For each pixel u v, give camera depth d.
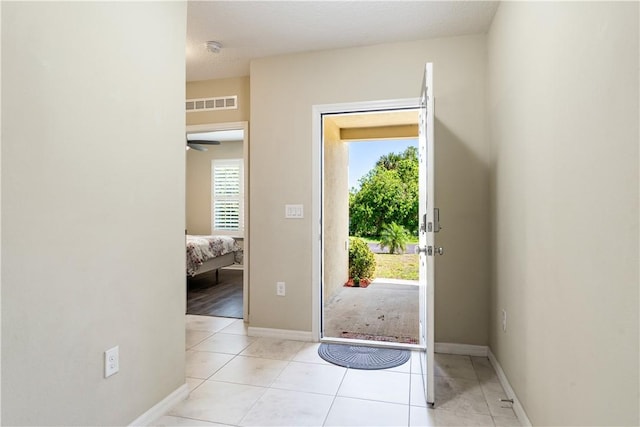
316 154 3.22
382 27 2.78
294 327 3.27
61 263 1.45
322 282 3.32
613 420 1.07
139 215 1.87
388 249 6.98
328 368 2.64
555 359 1.50
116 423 1.72
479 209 2.88
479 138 2.88
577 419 1.31
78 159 1.53
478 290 2.88
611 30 1.07
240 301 4.71
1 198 1.25
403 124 5.45
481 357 2.86
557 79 1.47
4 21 1.25
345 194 6.14
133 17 1.83
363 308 4.53
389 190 7.04
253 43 3.05
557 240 1.48
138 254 1.86
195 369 2.62
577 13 1.30
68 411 1.48
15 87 1.29
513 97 2.11
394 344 3.11
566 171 1.39
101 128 1.64
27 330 1.33
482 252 2.88
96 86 1.62
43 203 1.38
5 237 1.26
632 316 0.97
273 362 2.75
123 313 1.76
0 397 1.25
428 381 2.11
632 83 0.97
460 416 2.01
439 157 2.95
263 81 3.34
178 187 2.17
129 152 1.80
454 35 2.92
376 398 2.21
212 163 7.79
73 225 1.51
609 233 1.09
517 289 2.04
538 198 1.70
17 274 1.29
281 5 2.47
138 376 1.85
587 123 1.22
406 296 5.23
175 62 2.15
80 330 1.54
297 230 3.27
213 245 5.91
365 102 3.10
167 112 2.08
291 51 3.21
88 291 1.57
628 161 0.99
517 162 2.04
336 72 3.17
